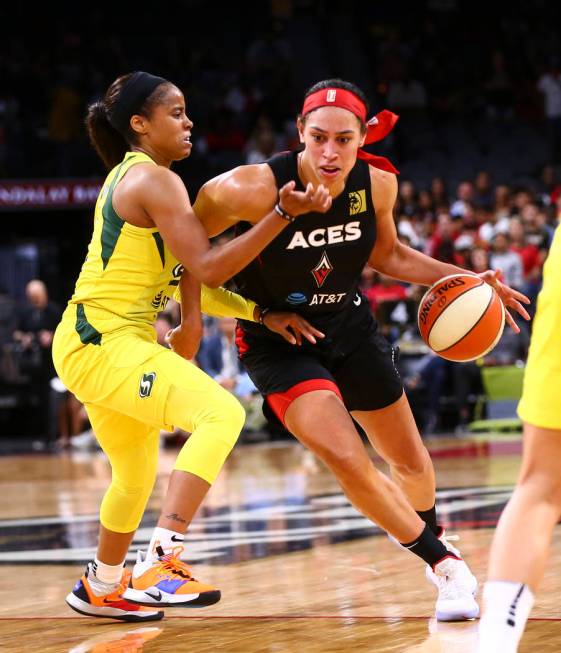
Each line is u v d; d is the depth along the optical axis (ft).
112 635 16.08
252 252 15.38
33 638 15.98
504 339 57.06
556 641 14.44
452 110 87.04
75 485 40.11
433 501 18.33
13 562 23.21
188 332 17.20
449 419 58.54
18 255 75.00
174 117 17.17
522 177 79.92
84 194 69.97
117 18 95.55
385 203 17.10
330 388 16.57
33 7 91.35
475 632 15.28
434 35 91.40
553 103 85.97
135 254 16.56
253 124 81.46
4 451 59.98
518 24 92.63
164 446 56.03
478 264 56.44
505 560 11.60
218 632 15.94
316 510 30.37
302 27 97.14
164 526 15.96
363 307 17.92
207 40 96.12
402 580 19.49
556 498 11.94
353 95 15.89
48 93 81.82
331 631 15.67
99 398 16.71
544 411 11.92
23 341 62.69
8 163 73.15
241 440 56.95
